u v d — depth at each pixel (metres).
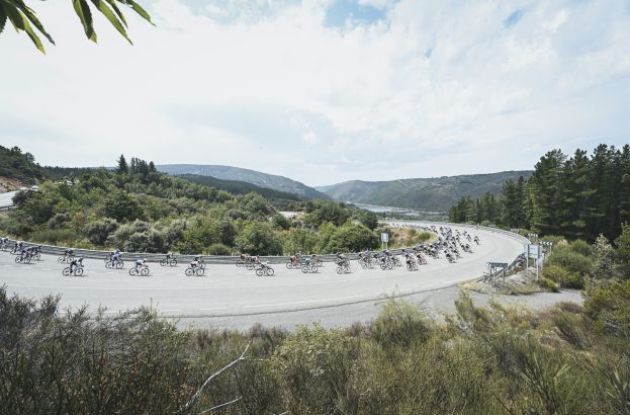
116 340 3.05
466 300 8.81
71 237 34.53
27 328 2.81
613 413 2.67
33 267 20.80
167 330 3.75
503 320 8.17
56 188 55.88
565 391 2.74
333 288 18.75
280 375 3.72
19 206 46.38
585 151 56.91
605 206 54.47
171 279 19.84
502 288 18.59
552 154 60.94
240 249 37.91
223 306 14.62
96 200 58.56
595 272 22.95
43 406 1.82
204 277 20.91
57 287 16.52
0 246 26.39
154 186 107.69
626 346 4.71
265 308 14.40
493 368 4.54
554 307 13.34
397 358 4.52
